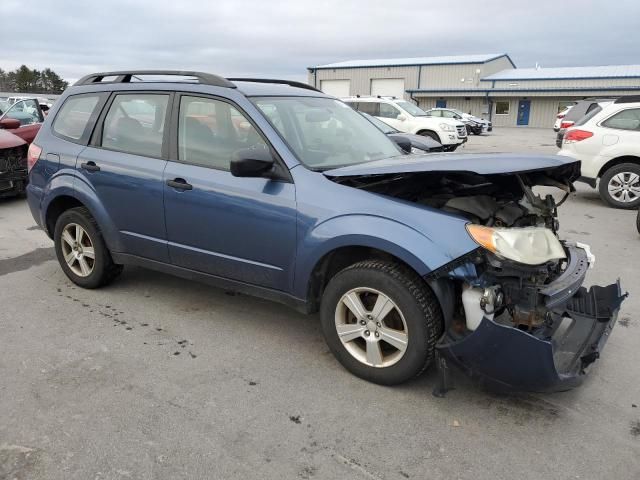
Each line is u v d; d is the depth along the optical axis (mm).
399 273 2963
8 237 6613
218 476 2455
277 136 3455
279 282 3471
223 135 3684
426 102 51812
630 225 7535
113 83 4426
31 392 3109
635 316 4277
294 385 3217
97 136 4375
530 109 47562
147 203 3980
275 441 2699
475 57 52781
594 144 8680
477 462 2562
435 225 2861
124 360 3504
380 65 52625
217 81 3838
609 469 2516
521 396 3117
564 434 2777
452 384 2971
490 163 2961
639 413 2969
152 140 4039
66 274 4832
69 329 3957
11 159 8523
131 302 4469
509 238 2732
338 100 4594
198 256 3824
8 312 4258
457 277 2766
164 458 2566
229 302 4488
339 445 2674
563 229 7293
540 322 2758
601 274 5336
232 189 3520
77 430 2766
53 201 4645
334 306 3248
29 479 2424
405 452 2629
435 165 2979
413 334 2947
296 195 3279
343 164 3594
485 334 2648
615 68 48688
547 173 3398
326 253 3158
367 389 3174
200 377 3305
